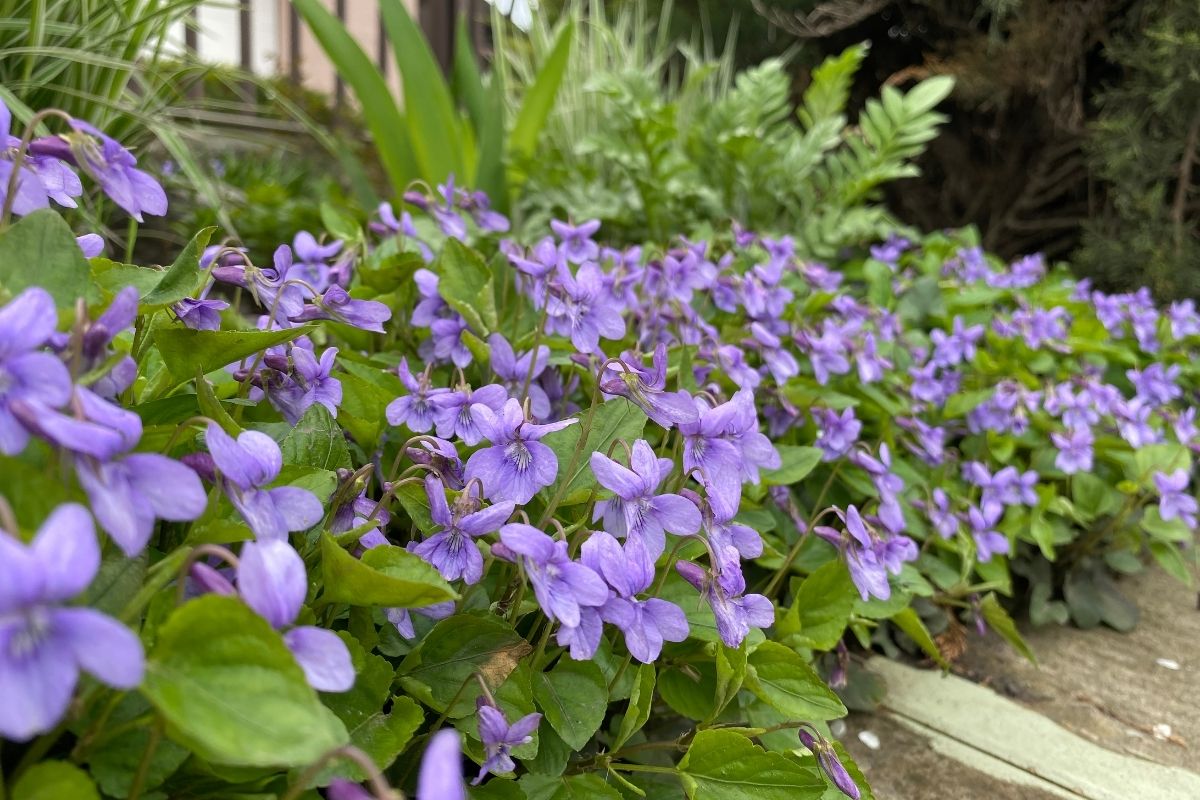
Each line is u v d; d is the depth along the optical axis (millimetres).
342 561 136
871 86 935
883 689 298
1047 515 386
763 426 338
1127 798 261
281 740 99
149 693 101
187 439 160
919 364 425
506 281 275
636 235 530
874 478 280
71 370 111
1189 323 544
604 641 198
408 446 182
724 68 725
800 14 865
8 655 83
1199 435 419
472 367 273
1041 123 787
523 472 169
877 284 491
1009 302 571
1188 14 669
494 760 150
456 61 555
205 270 175
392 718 149
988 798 259
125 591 119
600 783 174
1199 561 412
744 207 559
